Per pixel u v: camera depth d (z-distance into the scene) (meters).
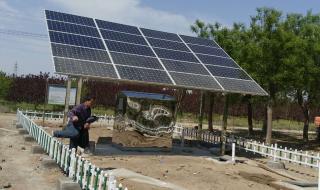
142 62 18.94
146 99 20.17
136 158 17.42
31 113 32.47
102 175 8.92
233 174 15.57
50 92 22.83
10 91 46.75
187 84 18.12
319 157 20.64
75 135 12.02
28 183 11.30
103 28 21.30
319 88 32.03
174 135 30.36
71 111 12.16
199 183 13.21
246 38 31.05
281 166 19.78
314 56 30.97
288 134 44.44
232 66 22.48
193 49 23.19
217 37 35.06
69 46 17.70
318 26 31.06
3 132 23.39
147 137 20.19
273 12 28.77
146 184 11.86
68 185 10.00
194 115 56.69
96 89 50.59
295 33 30.83
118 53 18.83
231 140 25.70
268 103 28.36
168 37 23.84
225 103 21.02
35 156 15.76
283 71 27.77
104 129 29.91
